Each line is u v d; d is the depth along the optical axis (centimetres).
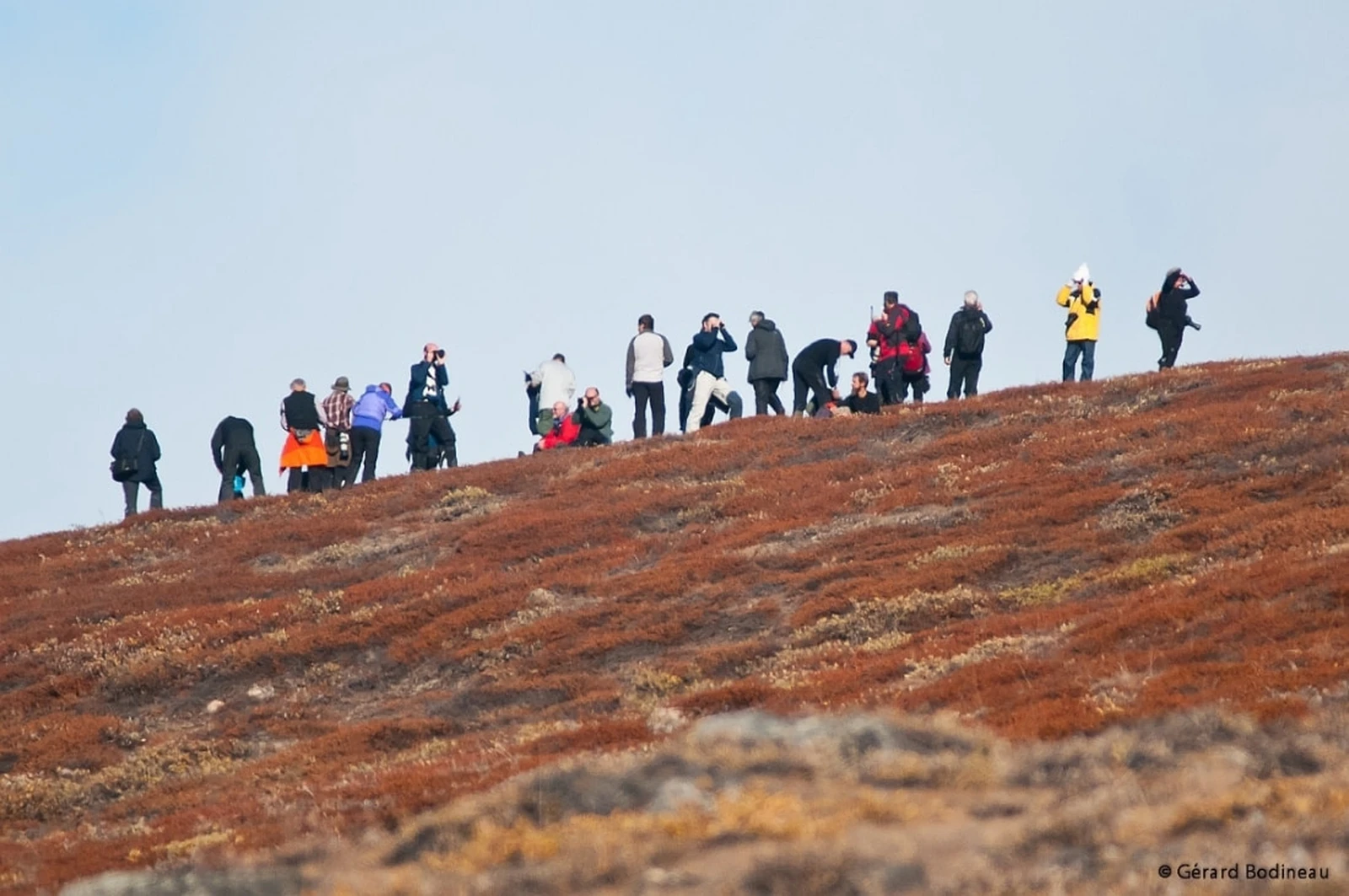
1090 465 12962
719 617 10981
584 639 10875
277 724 10394
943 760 5462
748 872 4081
